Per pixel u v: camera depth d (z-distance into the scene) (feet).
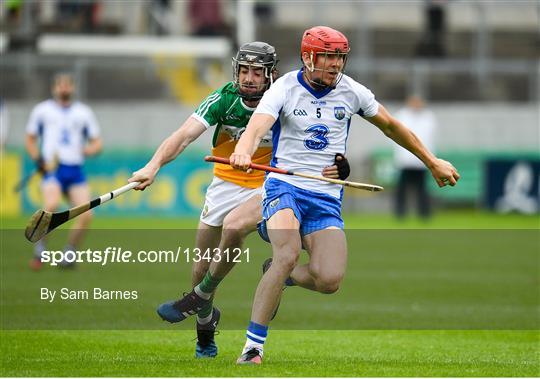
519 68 335.47
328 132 86.07
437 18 345.72
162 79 330.75
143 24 346.95
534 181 314.55
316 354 94.79
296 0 353.10
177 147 87.97
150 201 289.74
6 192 284.20
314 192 85.76
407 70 333.21
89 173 288.71
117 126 318.65
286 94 84.64
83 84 323.78
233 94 90.02
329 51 83.20
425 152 90.38
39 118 175.42
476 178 315.17
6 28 338.34
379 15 352.69
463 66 335.26
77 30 340.80
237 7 335.47
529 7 350.02
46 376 76.23
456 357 92.58
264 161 92.58
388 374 77.30
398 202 279.08
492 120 326.24
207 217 93.50
